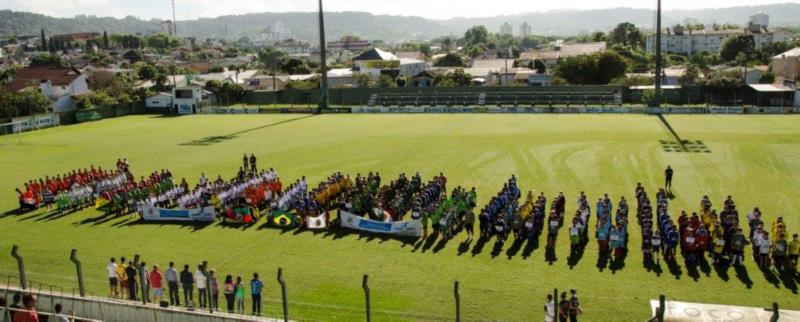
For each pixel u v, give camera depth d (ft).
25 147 244.83
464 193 126.11
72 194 146.10
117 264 99.76
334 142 232.73
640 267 98.12
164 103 381.40
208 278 85.35
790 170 162.30
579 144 209.05
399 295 90.84
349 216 123.03
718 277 93.20
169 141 250.37
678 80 469.98
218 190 138.10
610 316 81.82
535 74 516.32
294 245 114.83
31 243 120.37
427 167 179.73
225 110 366.02
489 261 103.14
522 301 87.40
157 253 112.78
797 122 252.21
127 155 218.59
